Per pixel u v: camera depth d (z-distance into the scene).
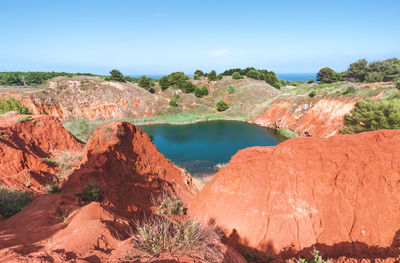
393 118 24.08
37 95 46.12
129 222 6.16
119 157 11.66
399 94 28.39
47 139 16.97
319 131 38.25
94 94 55.94
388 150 7.39
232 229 8.10
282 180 8.41
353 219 6.98
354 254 6.32
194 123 56.38
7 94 43.03
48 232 4.26
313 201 7.77
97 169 9.75
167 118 58.88
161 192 12.01
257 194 8.50
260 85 75.94
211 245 4.32
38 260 2.62
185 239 3.76
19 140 14.22
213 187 9.70
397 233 6.21
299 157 8.72
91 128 36.62
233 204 8.72
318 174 8.13
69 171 13.20
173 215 9.13
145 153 14.62
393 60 65.25
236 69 100.75
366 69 69.19
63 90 52.69
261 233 7.66
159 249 3.53
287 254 7.00
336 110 38.28
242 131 47.28
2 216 5.49
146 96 66.69
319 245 6.88
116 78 68.88
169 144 37.62
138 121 56.06
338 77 78.06
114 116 56.72
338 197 7.50
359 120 27.88
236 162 9.75
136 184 11.17
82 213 4.67
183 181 16.59
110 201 8.14
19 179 9.56
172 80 82.12
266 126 52.28
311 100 47.12
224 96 73.69
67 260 2.82
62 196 6.66
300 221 7.51
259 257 6.98
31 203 6.18
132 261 3.24
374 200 6.94
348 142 8.29
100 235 3.84
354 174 7.55
